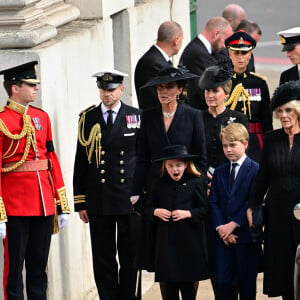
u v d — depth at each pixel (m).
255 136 35.47
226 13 52.22
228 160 32.59
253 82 35.47
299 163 28.62
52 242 31.59
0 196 28.36
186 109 30.67
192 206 29.73
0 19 30.75
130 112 32.12
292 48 35.69
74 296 33.66
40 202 29.20
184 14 53.81
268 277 29.31
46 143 29.72
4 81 29.14
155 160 29.42
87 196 32.16
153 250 30.17
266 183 29.42
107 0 38.44
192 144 30.55
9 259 29.20
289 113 28.61
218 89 32.50
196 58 41.72
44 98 30.73
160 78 30.23
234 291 30.22
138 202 30.69
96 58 36.66
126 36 41.69
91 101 35.97
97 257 32.41
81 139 32.03
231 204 29.92
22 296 29.47
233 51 35.28
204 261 29.73
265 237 29.50
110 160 31.86
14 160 28.95
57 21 34.69
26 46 30.72
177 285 30.33
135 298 32.69
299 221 28.70
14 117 28.97
